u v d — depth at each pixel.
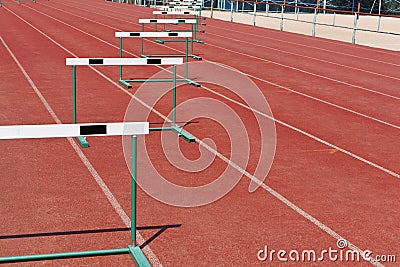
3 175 7.03
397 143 8.97
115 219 5.81
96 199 6.31
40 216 5.84
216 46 21.22
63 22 29.05
